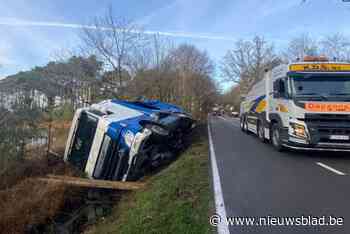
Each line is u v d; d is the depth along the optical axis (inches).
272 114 364.5
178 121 354.9
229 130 691.4
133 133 287.7
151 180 262.4
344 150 272.7
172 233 138.7
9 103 330.6
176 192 195.2
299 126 282.5
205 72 1668.3
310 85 292.5
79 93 639.1
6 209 223.9
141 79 738.2
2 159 298.5
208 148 373.1
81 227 229.5
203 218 147.7
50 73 540.1
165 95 860.0
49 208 241.0
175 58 989.2
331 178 218.8
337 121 273.4
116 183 264.7
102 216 236.1
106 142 303.1
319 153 330.3
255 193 182.7
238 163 275.3
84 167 323.9
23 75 382.0
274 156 312.7
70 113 554.3
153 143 305.6
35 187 259.3
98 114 332.5
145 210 179.3
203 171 244.2
